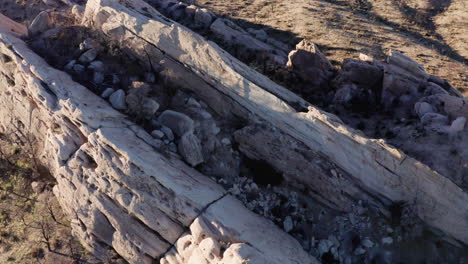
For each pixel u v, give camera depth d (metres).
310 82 38.94
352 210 25.91
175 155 27.16
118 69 32.62
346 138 25.59
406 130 30.86
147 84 30.38
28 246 27.53
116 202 25.19
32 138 33.12
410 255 24.09
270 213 26.38
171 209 24.00
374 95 36.69
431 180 24.16
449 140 27.88
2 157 33.97
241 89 28.52
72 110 26.67
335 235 25.30
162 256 24.95
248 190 27.14
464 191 24.56
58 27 37.88
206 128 28.91
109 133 25.48
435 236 24.59
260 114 28.44
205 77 29.98
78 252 26.89
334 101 36.56
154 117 29.28
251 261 20.17
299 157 27.05
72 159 26.94
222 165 27.91
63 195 28.06
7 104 34.53
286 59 43.66
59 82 29.23
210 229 22.80
